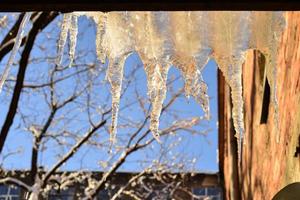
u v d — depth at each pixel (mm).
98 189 11672
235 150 9734
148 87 3264
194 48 2971
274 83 2979
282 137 5027
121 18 2939
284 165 4863
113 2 1951
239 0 1921
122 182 16453
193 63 3053
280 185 5066
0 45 8859
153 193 16297
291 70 4688
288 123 4715
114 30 2975
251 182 7699
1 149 8414
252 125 7711
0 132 8352
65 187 14672
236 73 3045
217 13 2922
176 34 2941
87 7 1979
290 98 4668
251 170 7734
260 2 1927
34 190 10844
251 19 2936
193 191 17484
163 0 1935
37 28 8312
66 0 1940
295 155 4332
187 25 2926
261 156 6648
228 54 3008
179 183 15672
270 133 5879
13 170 14125
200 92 3186
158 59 2998
